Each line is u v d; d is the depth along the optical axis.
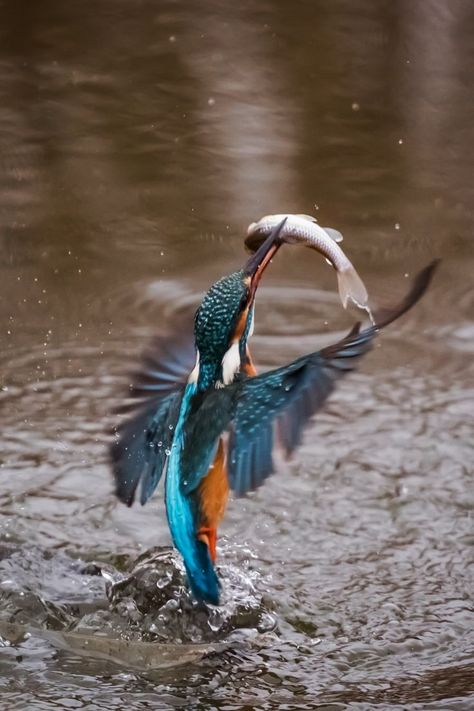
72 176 17.50
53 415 11.45
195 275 14.70
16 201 16.64
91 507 9.91
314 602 8.57
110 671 7.73
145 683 7.57
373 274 14.81
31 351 12.80
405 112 19.92
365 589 8.76
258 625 8.29
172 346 7.81
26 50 22.14
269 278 14.91
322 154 18.41
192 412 7.45
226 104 20.12
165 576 8.60
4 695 7.37
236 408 7.10
